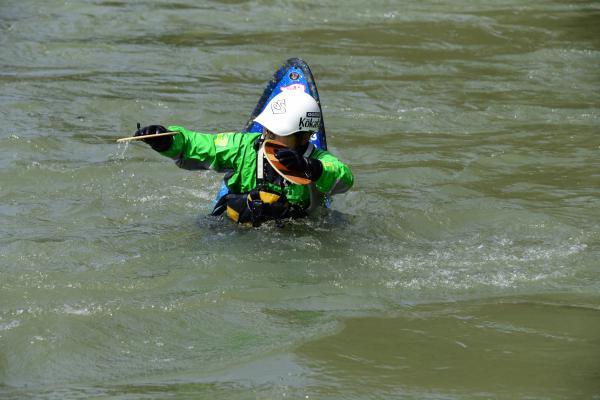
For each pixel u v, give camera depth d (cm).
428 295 1548
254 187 1834
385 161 2391
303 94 1788
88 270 1617
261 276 1605
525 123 2800
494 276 1636
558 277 1634
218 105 2888
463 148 2527
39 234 1817
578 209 2039
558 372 1257
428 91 3133
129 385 1214
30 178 2161
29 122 2620
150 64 3375
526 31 4078
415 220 1942
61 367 1265
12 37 3684
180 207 2005
